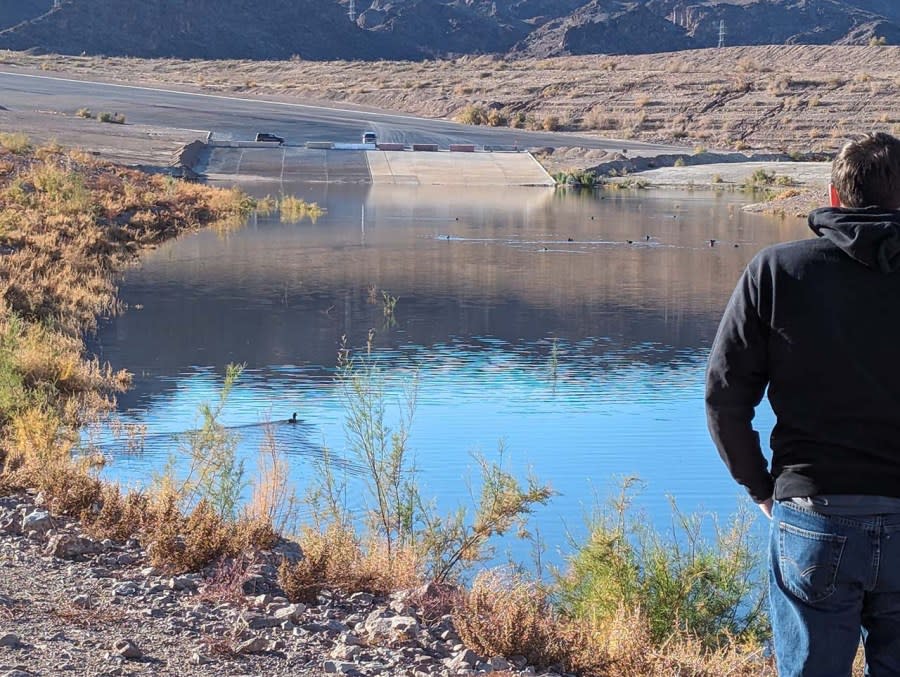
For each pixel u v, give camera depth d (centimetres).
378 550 743
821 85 13700
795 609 296
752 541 897
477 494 1235
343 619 575
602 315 2816
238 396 1802
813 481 292
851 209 296
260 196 6706
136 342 2264
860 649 616
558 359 2248
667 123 13138
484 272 3559
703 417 1739
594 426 1662
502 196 7400
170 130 10238
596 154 10231
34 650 471
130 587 583
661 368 2177
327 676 473
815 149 11850
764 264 302
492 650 532
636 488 1311
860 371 289
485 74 16775
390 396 1838
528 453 1482
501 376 2052
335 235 4616
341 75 18112
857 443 289
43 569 612
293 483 1162
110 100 12725
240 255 3859
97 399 1706
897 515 287
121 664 461
